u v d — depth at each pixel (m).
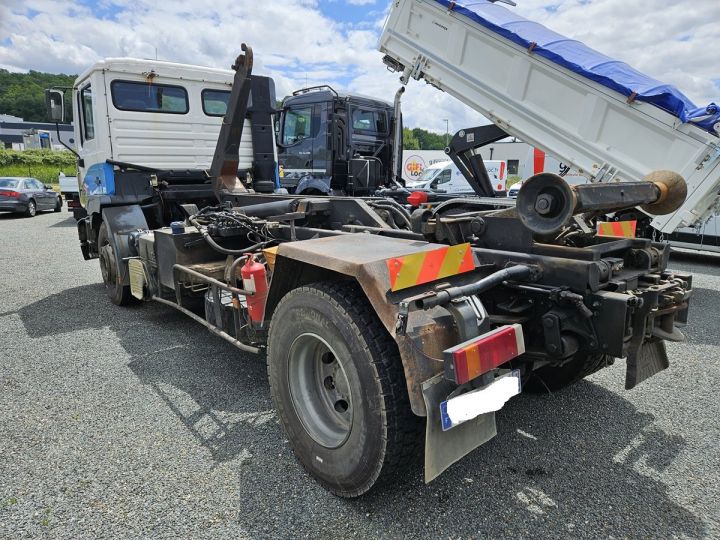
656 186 2.55
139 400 3.37
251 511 2.26
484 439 2.21
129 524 2.17
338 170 11.41
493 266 2.49
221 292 3.68
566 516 2.22
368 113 11.84
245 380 3.71
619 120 5.49
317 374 2.55
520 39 5.87
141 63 5.70
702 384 3.66
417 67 6.96
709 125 4.98
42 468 2.59
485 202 4.38
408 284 2.09
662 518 2.21
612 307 2.08
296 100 11.86
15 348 4.40
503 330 2.08
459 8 6.28
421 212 2.80
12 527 2.15
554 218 2.07
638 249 2.53
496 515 2.23
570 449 2.78
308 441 2.46
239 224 4.09
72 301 6.06
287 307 2.49
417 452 2.17
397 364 2.10
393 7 7.07
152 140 5.90
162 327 5.01
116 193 5.66
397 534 2.11
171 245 4.23
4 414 3.18
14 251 10.10
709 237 8.67
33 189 19.08
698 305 6.10
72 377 3.76
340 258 2.21
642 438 2.89
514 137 7.01
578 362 3.22
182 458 2.68
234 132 5.29
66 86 6.57
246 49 4.99
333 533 2.12
